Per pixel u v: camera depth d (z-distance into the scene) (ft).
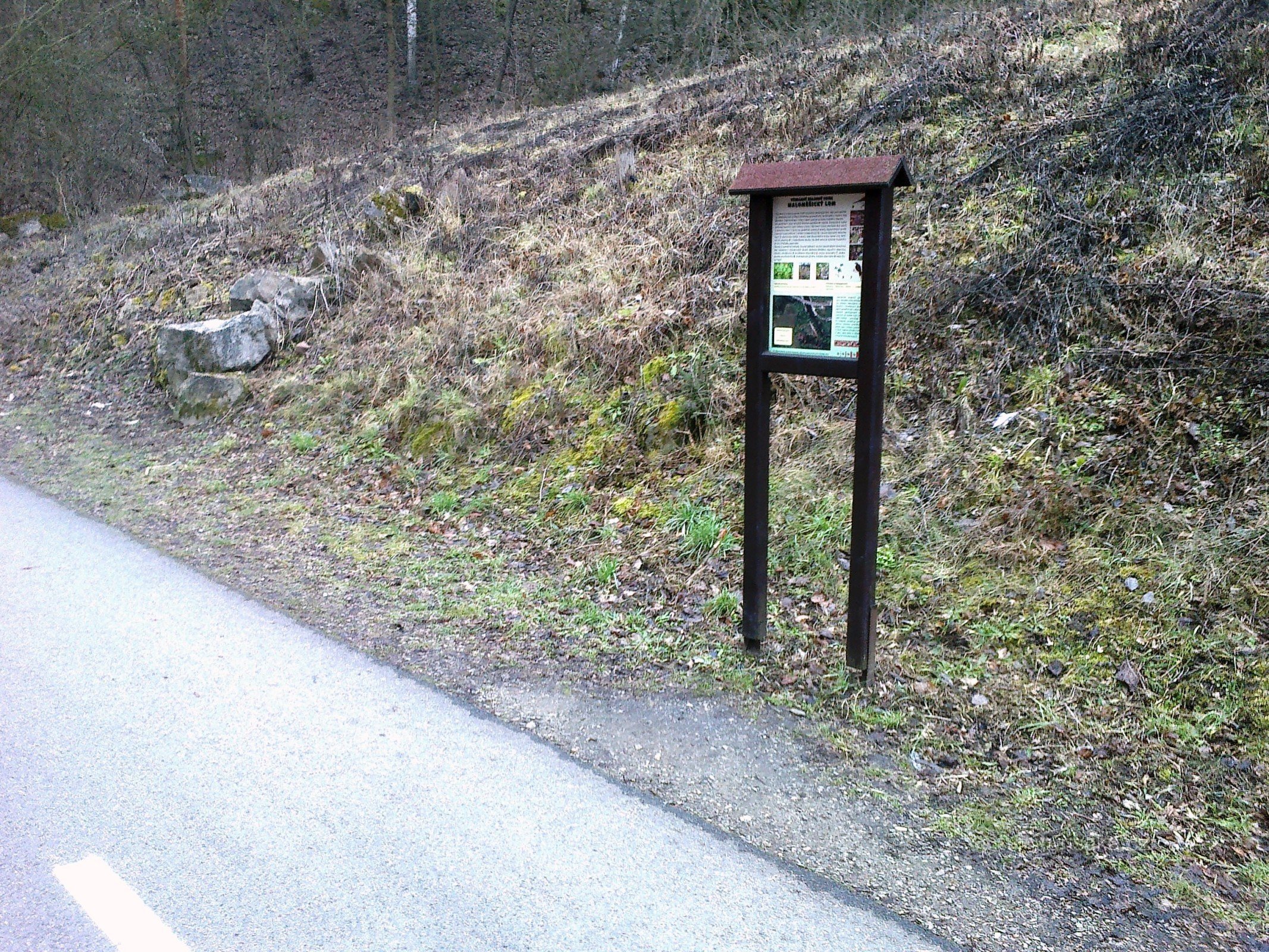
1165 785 11.31
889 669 13.94
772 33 57.93
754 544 14.19
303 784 11.39
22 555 19.56
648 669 14.46
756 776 11.63
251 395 29.48
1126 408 17.43
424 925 9.07
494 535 20.08
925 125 28.91
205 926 9.04
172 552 19.67
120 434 29.37
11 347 39.11
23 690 13.73
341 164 52.75
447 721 12.92
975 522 16.61
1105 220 21.57
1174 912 9.34
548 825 10.64
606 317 25.52
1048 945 8.86
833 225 12.33
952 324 20.79
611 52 77.77
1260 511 14.84
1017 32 34.30
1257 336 17.38
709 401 21.21
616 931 8.98
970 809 11.00
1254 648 12.95
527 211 34.50
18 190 61.57
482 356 26.71
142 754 12.01
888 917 9.21
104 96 63.05
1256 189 20.80
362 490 23.22
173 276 38.22
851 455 18.66
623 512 19.63
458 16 101.24
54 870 9.82
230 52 91.56
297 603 16.99
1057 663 13.57
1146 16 31.30
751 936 8.93
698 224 27.71
